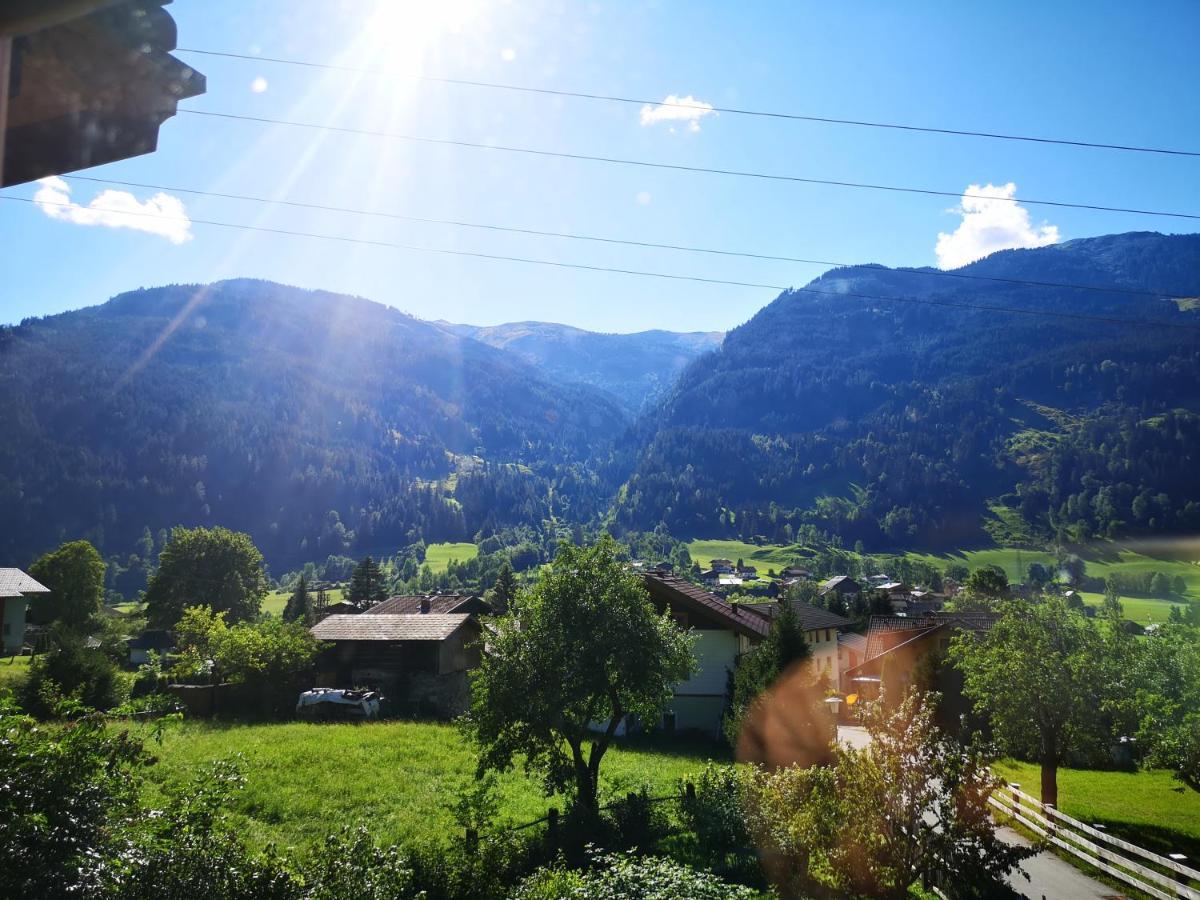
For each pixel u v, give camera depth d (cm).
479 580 16062
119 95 255
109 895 793
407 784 2414
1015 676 2483
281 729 3438
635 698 2314
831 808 1320
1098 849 1827
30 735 879
